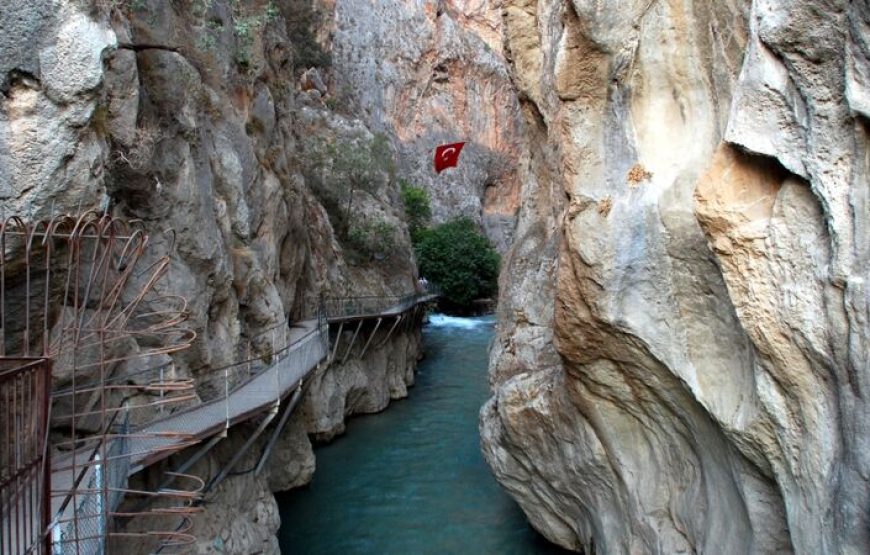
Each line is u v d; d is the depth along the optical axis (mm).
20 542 5473
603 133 7547
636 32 7121
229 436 12086
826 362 5059
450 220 57250
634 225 7191
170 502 9594
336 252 29344
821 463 5266
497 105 69188
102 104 8891
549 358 11086
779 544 6336
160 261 7262
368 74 56062
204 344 12188
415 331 31578
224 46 16750
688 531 7930
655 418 8117
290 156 22766
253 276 15406
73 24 7984
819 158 4879
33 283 7914
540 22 11391
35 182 7762
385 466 17812
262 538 12023
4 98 7699
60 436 8648
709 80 6738
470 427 21453
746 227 5586
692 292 6820
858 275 4602
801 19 4785
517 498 12438
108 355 9117
